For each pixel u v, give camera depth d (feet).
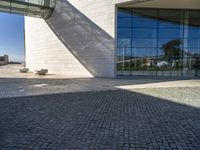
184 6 68.49
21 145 14.87
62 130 17.87
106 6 66.64
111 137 16.26
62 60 83.35
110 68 66.80
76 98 32.63
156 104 28.22
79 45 75.36
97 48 69.72
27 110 24.82
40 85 48.80
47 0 84.58
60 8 82.23
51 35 88.28
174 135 16.75
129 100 31.01
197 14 73.56
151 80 58.75
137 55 71.10
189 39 73.87
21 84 50.78
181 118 21.47
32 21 103.86
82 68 75.05
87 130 17.84
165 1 62.28
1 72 94.89
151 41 71.72
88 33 72.08
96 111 24.34
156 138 16.12
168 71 73.05
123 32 70.13
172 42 72.95
